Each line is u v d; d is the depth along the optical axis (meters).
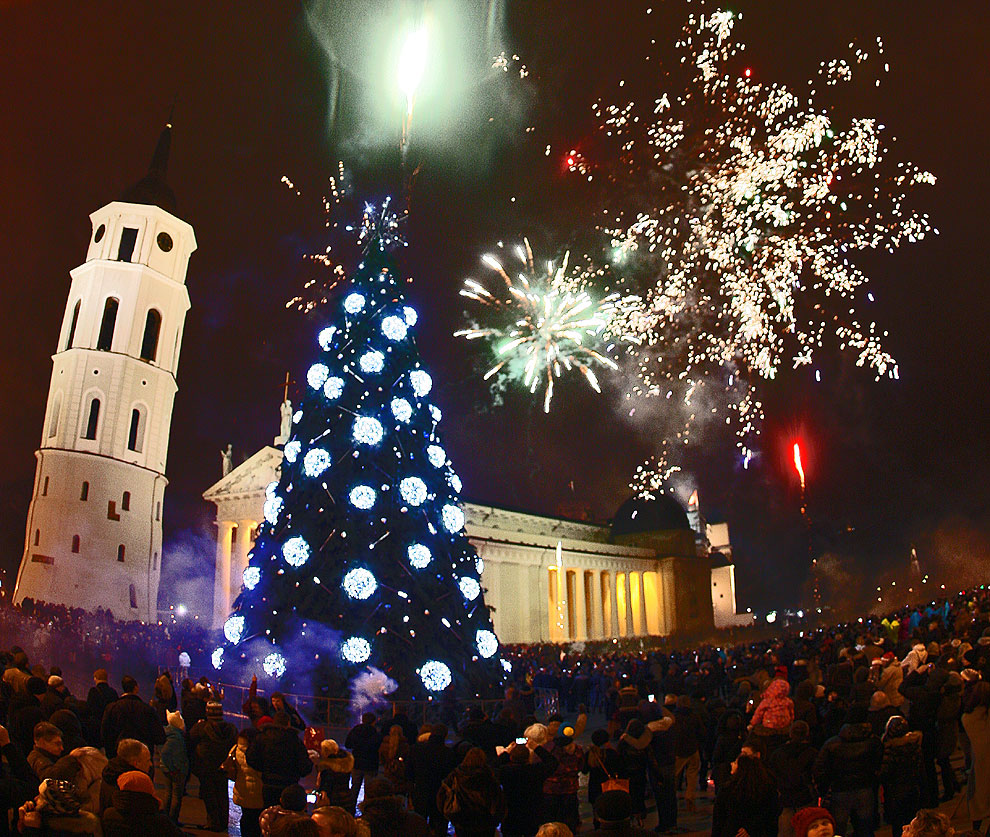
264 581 23.36
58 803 6.88
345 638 21.47
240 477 73.81
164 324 73.06
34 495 65.62
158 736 12.34
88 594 63.12
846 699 13.69
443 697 19.38
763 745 10.40
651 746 13.15
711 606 106.50
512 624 79.19
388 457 23.72
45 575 61.88
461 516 25.05
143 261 71.81
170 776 12.30
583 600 89.62
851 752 9.32
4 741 8.43
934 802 12.38
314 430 24.64
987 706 11.23
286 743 10.71
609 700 25.75
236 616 23.31
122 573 65.94
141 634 43.62
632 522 107.44
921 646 17.14
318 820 6.52
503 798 8.90
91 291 70.38
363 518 22.84
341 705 20.66
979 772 11.06
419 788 11.16
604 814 6.71
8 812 7.80
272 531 24.08
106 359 68.62
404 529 23.09
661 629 100.38
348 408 24.36
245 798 10.60
